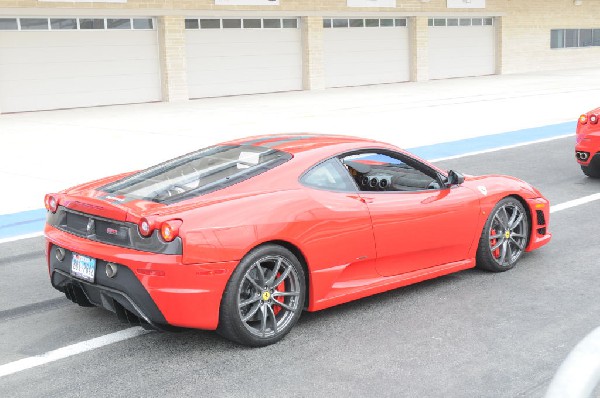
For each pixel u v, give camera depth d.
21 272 6.52
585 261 6.42
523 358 4.43
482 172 11.04
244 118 18.61
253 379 4.20
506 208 6.13
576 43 38.84
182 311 4.31
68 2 21.73
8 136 16.28
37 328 5.09
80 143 14.93
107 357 4.56
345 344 4.70
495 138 14.77
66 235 4.79
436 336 4.80
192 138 15.21
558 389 2.34
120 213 4.41
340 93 26.16
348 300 5.12
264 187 4.78
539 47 36.94
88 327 5.08
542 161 11.96
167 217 4.29
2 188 10.62
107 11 22.56
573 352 2.50
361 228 5.04
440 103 21.78
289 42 27.53
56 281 4.93
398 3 30.48
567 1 37.75
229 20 25.69
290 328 4.76
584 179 10.30
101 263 4.50
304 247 4.75
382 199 5.22
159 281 4.27
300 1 27.27
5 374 4.34
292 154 5.07
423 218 5.39
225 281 4.40
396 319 5.12
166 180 4.94
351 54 29.53
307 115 19.02
